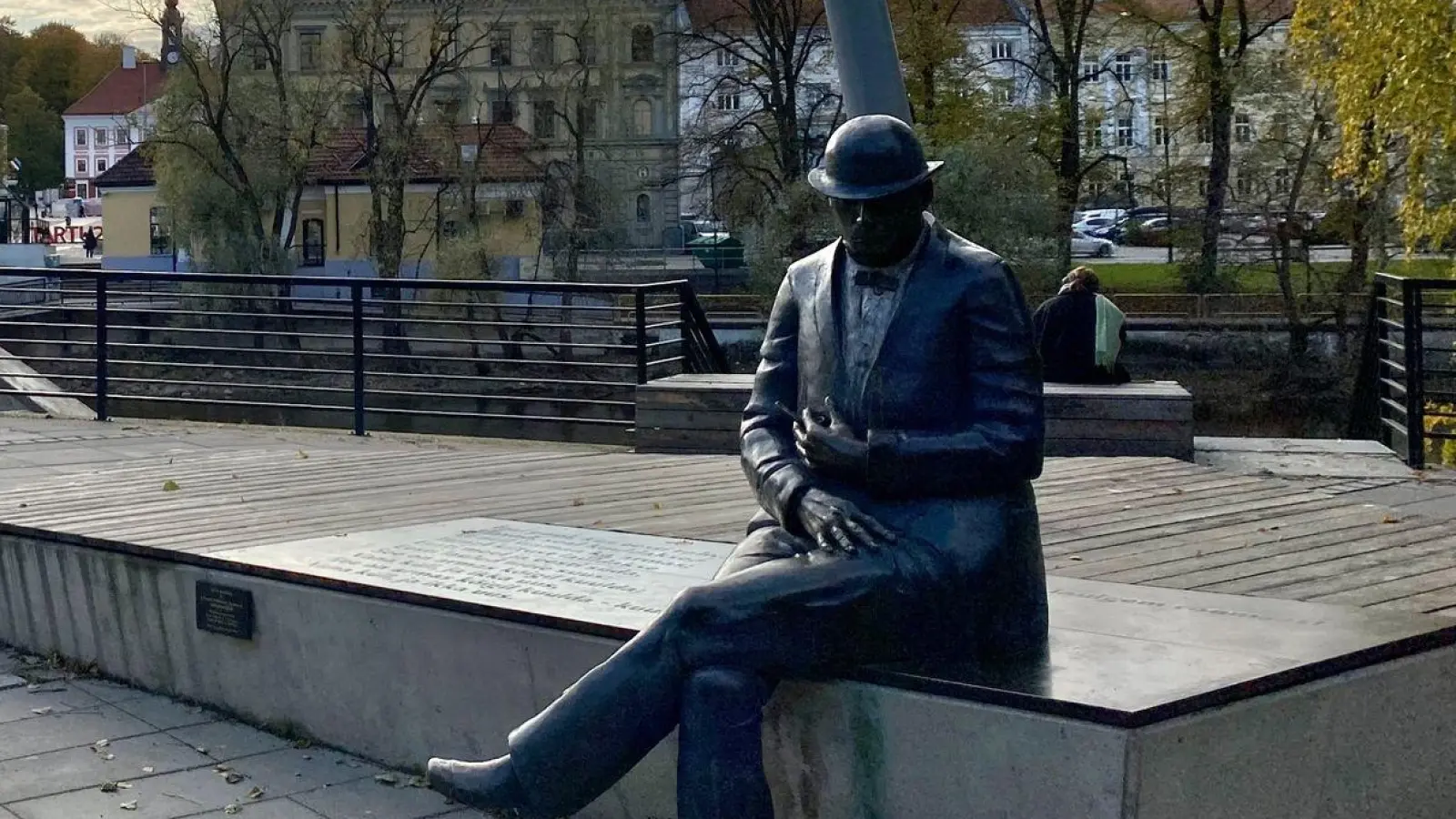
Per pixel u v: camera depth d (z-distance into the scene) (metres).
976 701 3.97
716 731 3.96
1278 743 4.13
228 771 5.67
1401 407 11.85
